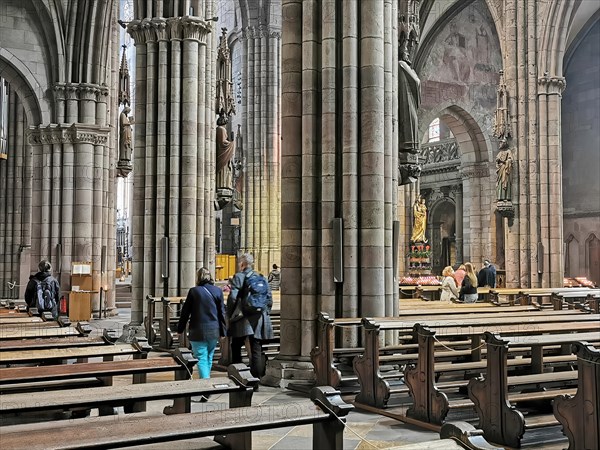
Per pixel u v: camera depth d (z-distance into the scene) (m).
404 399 10.11
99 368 6.50
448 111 38.41
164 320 15.59
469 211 39.66
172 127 18.02
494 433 7.75
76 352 7.61
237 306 11.66
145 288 17.89
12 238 31.50
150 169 18.08
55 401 4.77
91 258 23.86
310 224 11.82
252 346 11.63
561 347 11.34
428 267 34.78
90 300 23.12
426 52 37.00
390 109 11.94
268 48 38.00
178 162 18.05
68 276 23.44
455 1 35.59
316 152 11.95
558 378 8.34
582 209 37.97
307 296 11.73
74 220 23.69
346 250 11.59
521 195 28.55
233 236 47.50
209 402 10.20
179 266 17.95
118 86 26.78
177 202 17.97
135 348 7.80
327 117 11.79
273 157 37.62
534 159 28.47
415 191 35.78
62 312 23.20
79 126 23.50
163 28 18.05
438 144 46.53
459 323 9.62
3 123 31.56
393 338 12.10
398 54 13.02
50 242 23.64
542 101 28.50
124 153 26.84
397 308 12.00
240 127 44.28
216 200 20.64
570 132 38.72
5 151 31.55
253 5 37.88
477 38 39.19
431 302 17.59
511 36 29.20
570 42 37.50
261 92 37.88
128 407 7.04
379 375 9.47
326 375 10.35
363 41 11.80
